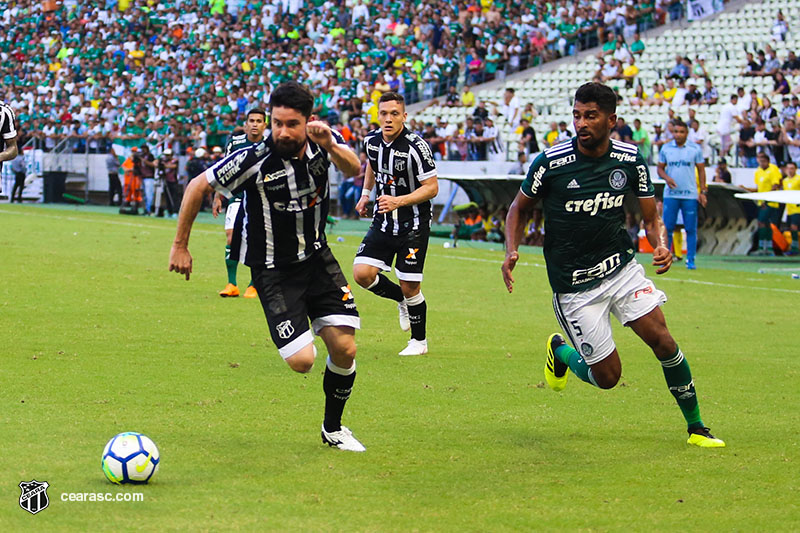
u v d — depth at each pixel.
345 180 75.69
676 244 53.12
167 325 27.64
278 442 16.19
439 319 30.78
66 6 117.94
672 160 46.56
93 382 20.19
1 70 110.75
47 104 98.31
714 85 78.38
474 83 88.75
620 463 15.46
